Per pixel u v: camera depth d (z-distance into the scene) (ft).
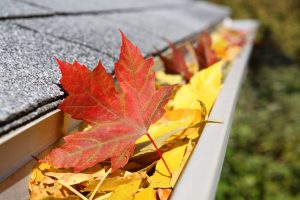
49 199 0.70
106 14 1.92
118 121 0.82
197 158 0.68
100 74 0.80
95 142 0.78
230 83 1.30
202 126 0.91
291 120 5.19
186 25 2.53
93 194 0.73
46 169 0.76
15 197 0.68
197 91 1.16
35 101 0.68
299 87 6.50
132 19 2.03
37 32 1.14
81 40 1.21
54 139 0.78
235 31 3.75
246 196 3.34
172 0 4.60
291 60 8.08
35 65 0.85
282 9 9.05
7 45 0.93
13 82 0.73
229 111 0.97
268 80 6.78
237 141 4.39
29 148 0.69
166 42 1.63
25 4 1.49
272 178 3.73
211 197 0.61
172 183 0.76
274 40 8.62
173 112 1.05
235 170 3.73
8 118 0.61
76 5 1.89
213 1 8.94
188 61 1.98
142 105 0.85
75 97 0.76
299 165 4.04
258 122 5.02
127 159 0.79
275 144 4.46
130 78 0.86
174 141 0.92
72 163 0.74
